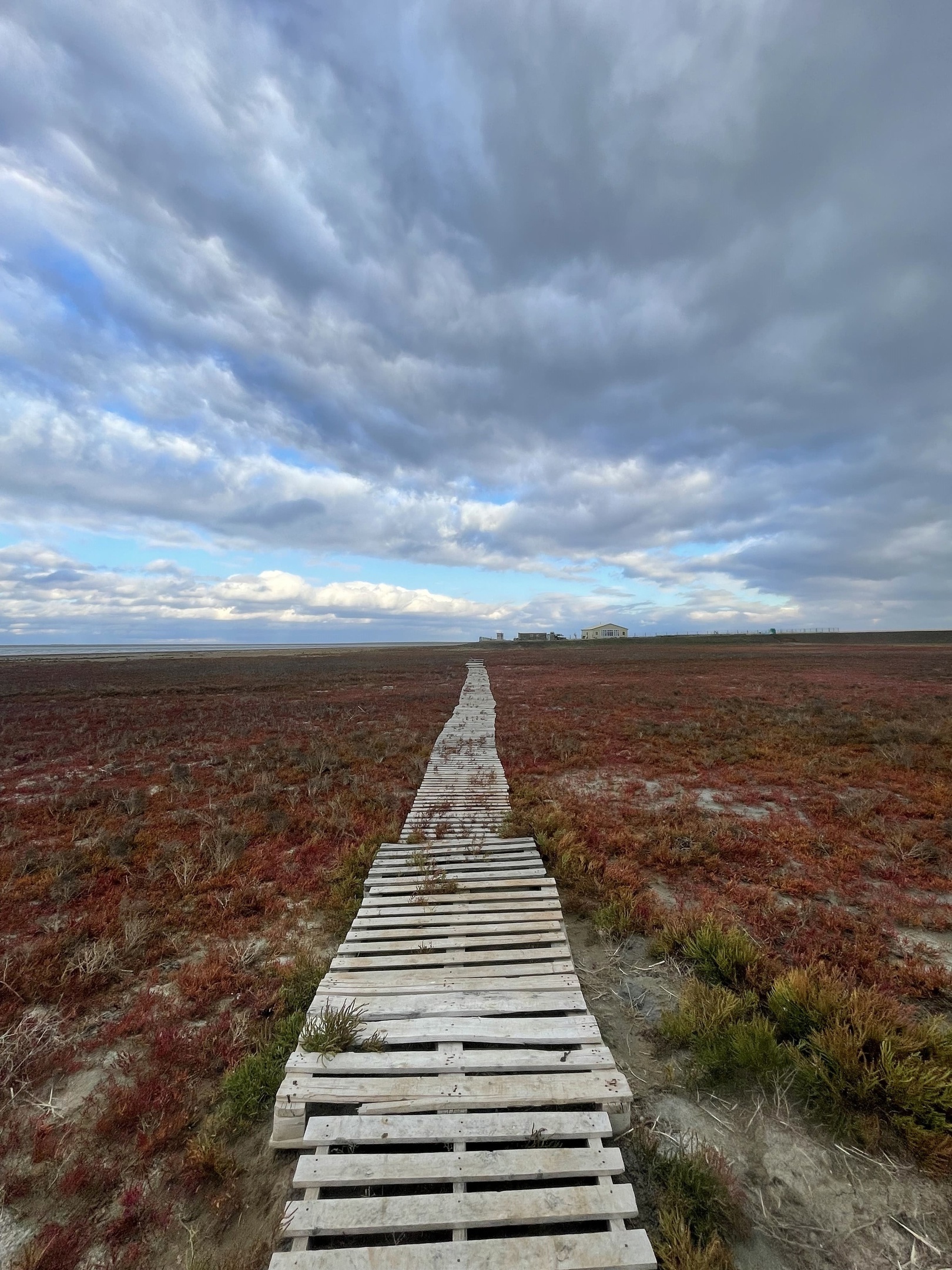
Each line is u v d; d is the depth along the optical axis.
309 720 20.89
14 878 7.42
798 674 32.88
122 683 36.44
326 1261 2.56
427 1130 3.21
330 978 4.77
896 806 9.04
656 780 11.38
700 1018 4.14
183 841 8.63
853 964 4.90
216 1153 3.18
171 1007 4.75
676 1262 2.58
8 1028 4.48
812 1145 3.23
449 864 7.49
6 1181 3.15
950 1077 3.31
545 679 35.53
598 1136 3.19
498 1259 2.56
